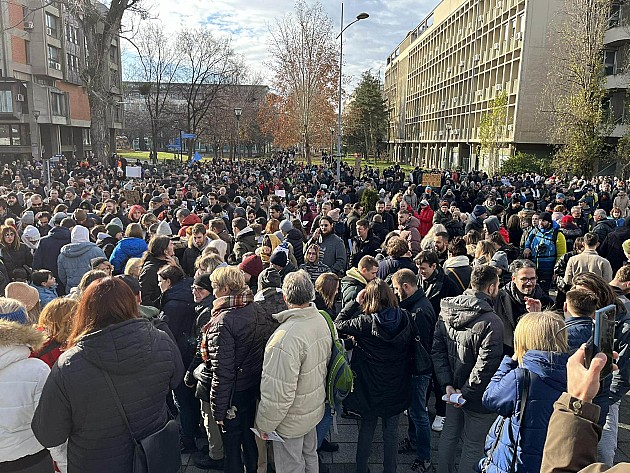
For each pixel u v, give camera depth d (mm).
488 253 5590
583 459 1753
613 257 7488
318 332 3451
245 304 3625
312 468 3604
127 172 19891
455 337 3629
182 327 4449
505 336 4148
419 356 3828
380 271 5789
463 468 3521
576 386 1877
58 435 2424
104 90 27547
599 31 29234
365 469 3979
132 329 2531
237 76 55062
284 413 3262
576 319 3277
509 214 11719
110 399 2443
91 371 2404
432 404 5434
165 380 2668
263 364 3332
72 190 12328
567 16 33562
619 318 3475
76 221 8430
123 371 2453
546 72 38031
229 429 3607
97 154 27641
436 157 65312
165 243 5262
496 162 40875
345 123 75438
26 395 2584
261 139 77812
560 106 31562
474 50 50281
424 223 11328
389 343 3717
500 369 2938
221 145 69000
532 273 4211
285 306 4023
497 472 2709
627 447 4473
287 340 3283
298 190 17672
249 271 5023
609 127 30969
